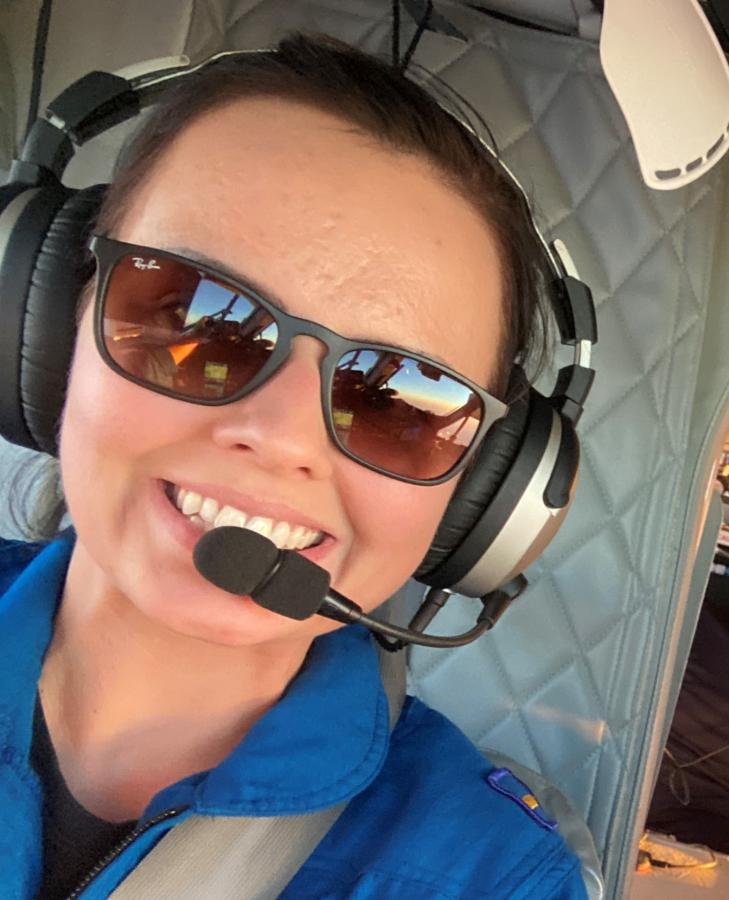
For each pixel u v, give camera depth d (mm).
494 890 283
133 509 248
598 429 414
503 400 283
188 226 239
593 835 418
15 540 376
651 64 256
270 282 234
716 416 408
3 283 266
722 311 410
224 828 285
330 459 239
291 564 233
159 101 286
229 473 234
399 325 240
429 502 256
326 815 301
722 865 649
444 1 413
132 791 293
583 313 304
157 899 276
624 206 407
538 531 287
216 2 403
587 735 423
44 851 277
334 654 324
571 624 424
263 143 245
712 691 773
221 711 294
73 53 393
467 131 273
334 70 260
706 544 440
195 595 243
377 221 241
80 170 395
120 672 285
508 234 275
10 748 278
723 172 409
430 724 354
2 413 283
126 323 233
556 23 411
